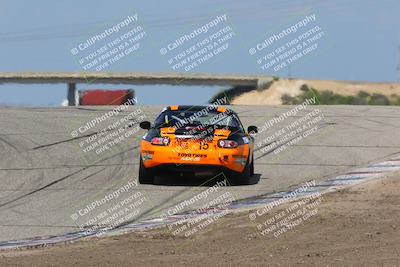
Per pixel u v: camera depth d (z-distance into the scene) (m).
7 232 37.31
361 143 68.25
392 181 48.34
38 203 44.44
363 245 31.66
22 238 35.91
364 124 81.62
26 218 40.59
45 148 65.12
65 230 37.69
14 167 56.75
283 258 29.50
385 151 63.59
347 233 34.22
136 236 35.53
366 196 43.69
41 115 89.75
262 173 54.31
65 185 49.81
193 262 28.75
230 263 28.45
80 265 28.16
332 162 58.84
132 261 29.06
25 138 70.50
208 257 29.89
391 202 41.44
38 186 49.62
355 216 37.97
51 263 28.59
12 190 48.53
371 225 35.72
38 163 58.28
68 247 33.22
